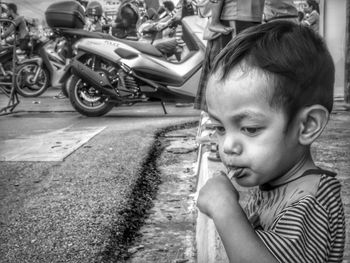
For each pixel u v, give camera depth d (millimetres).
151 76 7051
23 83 9820
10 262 2348
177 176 3828
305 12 11195
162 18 11508
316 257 869
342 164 3486
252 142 887
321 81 895
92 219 2848
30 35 11023
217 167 2725
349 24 7875
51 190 3445
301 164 948
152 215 2975
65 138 5410
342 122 5793
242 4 3574
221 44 3764
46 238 2607
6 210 3041
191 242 2572
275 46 869
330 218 905
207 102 927
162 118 6891
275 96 858
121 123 6465
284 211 895
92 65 7109
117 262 2365
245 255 842
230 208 889
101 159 4320
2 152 4758
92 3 11375
